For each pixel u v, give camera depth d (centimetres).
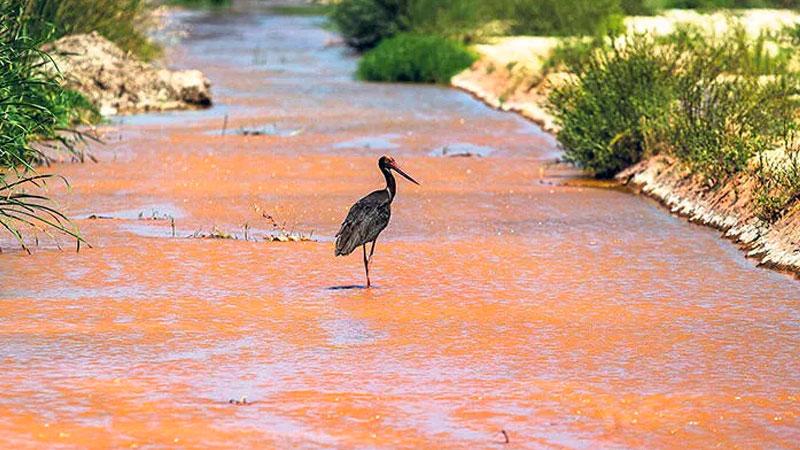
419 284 3359
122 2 7938
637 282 3394
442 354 2759
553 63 7675
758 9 10288
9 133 4419
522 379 2602
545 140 6188
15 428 2300
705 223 4128
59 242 3794
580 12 9412
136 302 3153
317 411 2409
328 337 2875
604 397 2502
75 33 7462
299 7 18762
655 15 10019
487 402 2467
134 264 3544
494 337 2889
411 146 5953
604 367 2683
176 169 5172
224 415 2383
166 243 3803
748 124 4584
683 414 2416
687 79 5056
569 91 5547
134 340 2838
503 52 9150
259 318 3025
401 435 2298
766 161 4197
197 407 2422
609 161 5088
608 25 8806
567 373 2642
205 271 3478
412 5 10862
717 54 5306
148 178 4947
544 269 3531
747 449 2258
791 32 6725
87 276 3406
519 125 6750
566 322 3014
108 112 7006
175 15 16438
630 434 2319
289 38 13000
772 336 2909
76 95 6525
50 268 3484
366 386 2550
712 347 2827
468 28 10250
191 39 12731
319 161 5450
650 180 4766
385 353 2764
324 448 2234
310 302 3169
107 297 3198
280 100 7906
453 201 4556
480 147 5944
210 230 4006
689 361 2725
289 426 2334
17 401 2434
